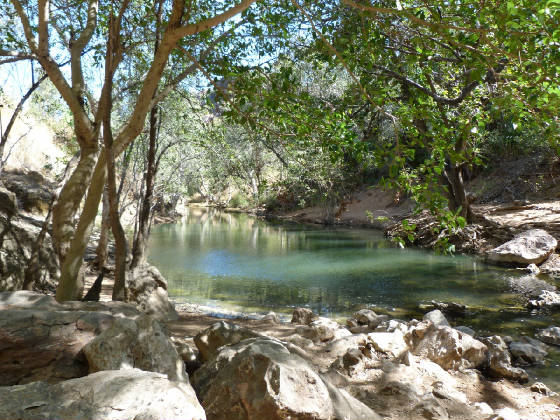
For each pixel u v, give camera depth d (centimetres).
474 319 927
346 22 541
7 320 337
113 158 616
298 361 318
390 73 1064
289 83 557
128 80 1030
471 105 930
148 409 211
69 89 630
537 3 312
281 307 1085
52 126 2445
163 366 322
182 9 484
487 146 2609
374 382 473
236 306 1094
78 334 351
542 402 476
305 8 568
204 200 7381
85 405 209
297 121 539
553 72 326
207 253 2052
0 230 976
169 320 804
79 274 646
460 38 444
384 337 593
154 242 2497
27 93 964
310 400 290
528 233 1653
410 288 1264
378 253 1950
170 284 1386
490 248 1798
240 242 2472
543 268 1476
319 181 2650
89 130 665
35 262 902
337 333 669
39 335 338
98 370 307
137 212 1395
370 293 1218
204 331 441
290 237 2689
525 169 2573
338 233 2855
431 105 627
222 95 549
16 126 2189
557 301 1047
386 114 443
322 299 1165
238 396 300
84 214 639
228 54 770
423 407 407
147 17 844
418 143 438
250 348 323
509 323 891
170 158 1794
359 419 327
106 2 827
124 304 442
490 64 379
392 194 3328
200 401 319
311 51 692
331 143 523
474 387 507
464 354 575
